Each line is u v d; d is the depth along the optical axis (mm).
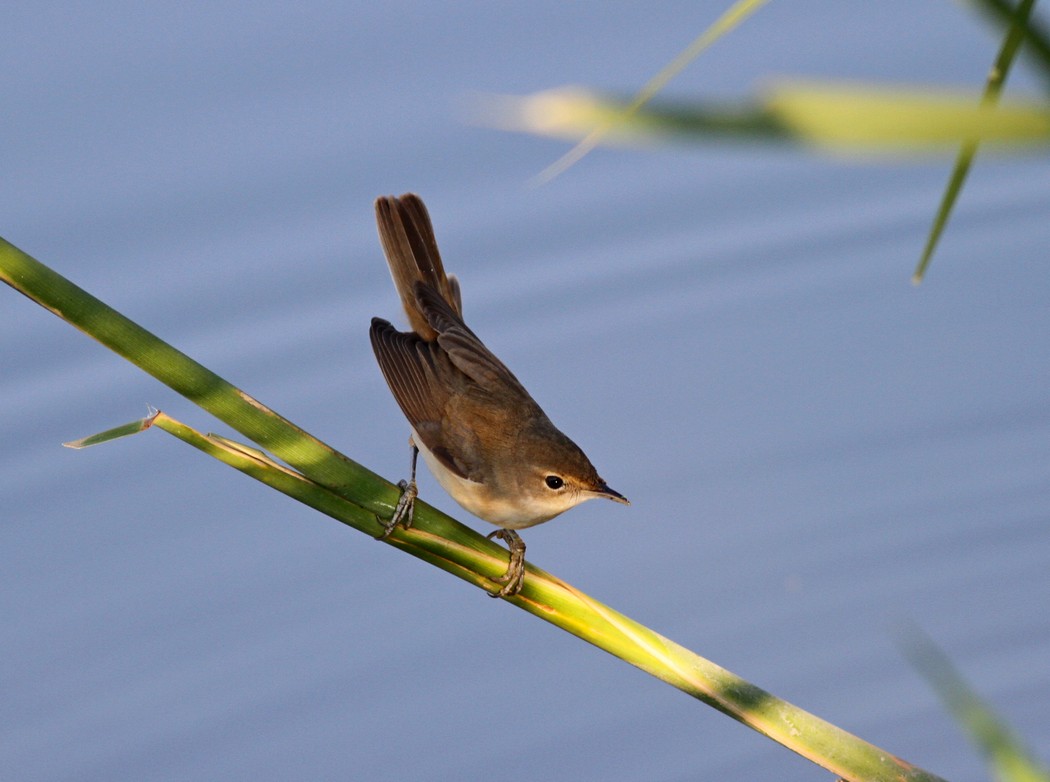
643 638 6172
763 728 6164
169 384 6152
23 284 6141
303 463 6164
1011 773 4719
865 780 6164
